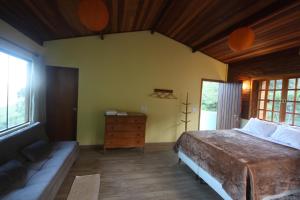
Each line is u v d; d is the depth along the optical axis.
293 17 2.61
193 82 4.84
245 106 4.58
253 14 2.81
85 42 3.99
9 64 2.71
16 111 2.97
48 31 3.32
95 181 2.64
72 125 4.04
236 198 1.88
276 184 1.98
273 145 2.72
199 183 2.71
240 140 2.93
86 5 1.72
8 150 2.12
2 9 2.31
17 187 1.69
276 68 3.72
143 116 3.96
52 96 3.88
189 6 3.02
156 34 4.47
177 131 4.77
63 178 2.36
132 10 3.13
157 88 4.53
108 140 3.79
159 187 2.56
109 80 4.18
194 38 4.25
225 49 4.27
